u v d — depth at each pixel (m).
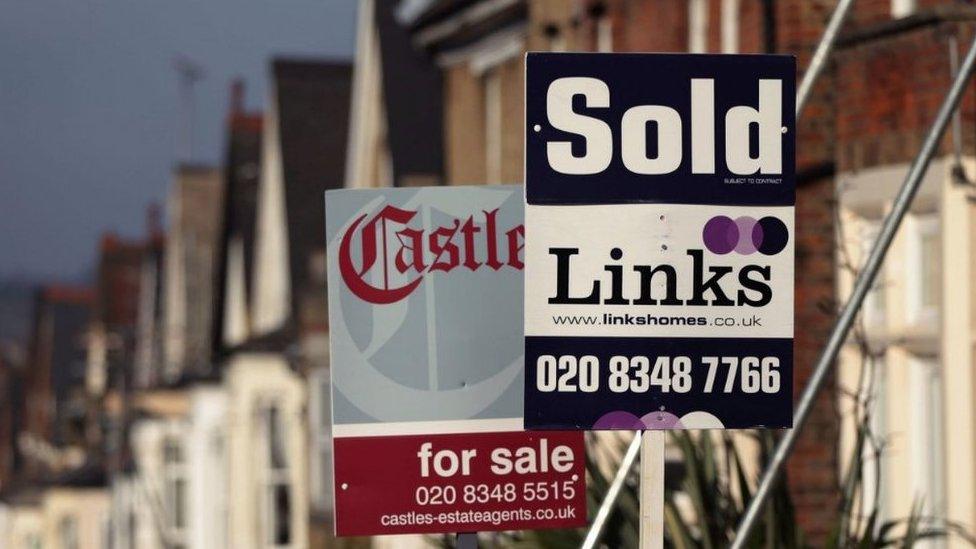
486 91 41.53
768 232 12.28
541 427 12.16
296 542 57.34
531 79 12.18
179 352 89.12
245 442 58.75
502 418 14.02
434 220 14.08
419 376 13.99
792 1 23.20
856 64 22.28
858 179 22.16
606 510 13.93
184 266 88.50
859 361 22.25
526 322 12.17
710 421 12.26
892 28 21.53
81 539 93.06
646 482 12.27
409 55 53.91
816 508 22.34
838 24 15.42
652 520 12.27
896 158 21.59
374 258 14.04
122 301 112.31
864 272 14.14
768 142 12.30
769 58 12.28
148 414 78.50
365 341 13.99
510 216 14.11
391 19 54.25
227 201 72.62
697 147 12.27
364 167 54.78
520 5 38.41
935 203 21.00
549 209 12.19
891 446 21.86
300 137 63.31
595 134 12.21
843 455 22.34
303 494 57.62
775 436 17.38
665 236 12.24
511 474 13.98
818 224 22.73
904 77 21.52
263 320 65.50
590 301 12.20
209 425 68.75
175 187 89.94
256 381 58.56
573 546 17.09
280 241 62.00
